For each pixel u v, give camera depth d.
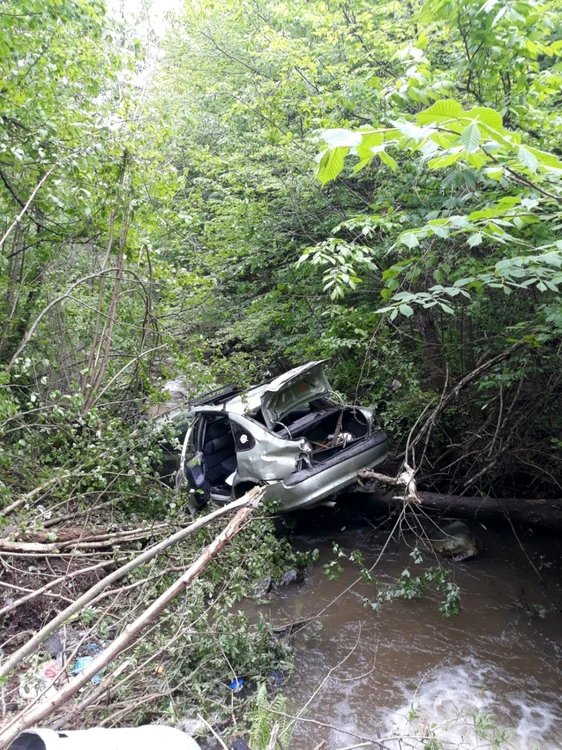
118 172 6.46
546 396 5.69
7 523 4.22
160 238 9.41
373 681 3.83
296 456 5.56
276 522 6.17
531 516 5.65
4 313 6.83
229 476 6.61
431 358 6.81
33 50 5.63
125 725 3.18
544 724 3.36
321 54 7.21
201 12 10.17
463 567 5.34
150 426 6.17
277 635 4.36
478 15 3.92
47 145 5.75
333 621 4.61
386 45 6.25
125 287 7.71
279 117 7.62
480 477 6.06
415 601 4.81
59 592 4.28
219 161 9.08
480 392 6.36
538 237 4.00
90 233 7.09
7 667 2.34
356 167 2.56
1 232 6.26
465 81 5.37
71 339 7.77
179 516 5.34
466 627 4.39
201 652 3.76
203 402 7.20
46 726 2.83
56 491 5.20
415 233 3.42
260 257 8.98
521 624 4.38
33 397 5.26
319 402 6.89
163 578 4.44
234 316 10.44
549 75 4.54
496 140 2.43
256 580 5.00
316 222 8.27
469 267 4.71
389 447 7.11
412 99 4.36
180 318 9.31
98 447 5.34
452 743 3.08
